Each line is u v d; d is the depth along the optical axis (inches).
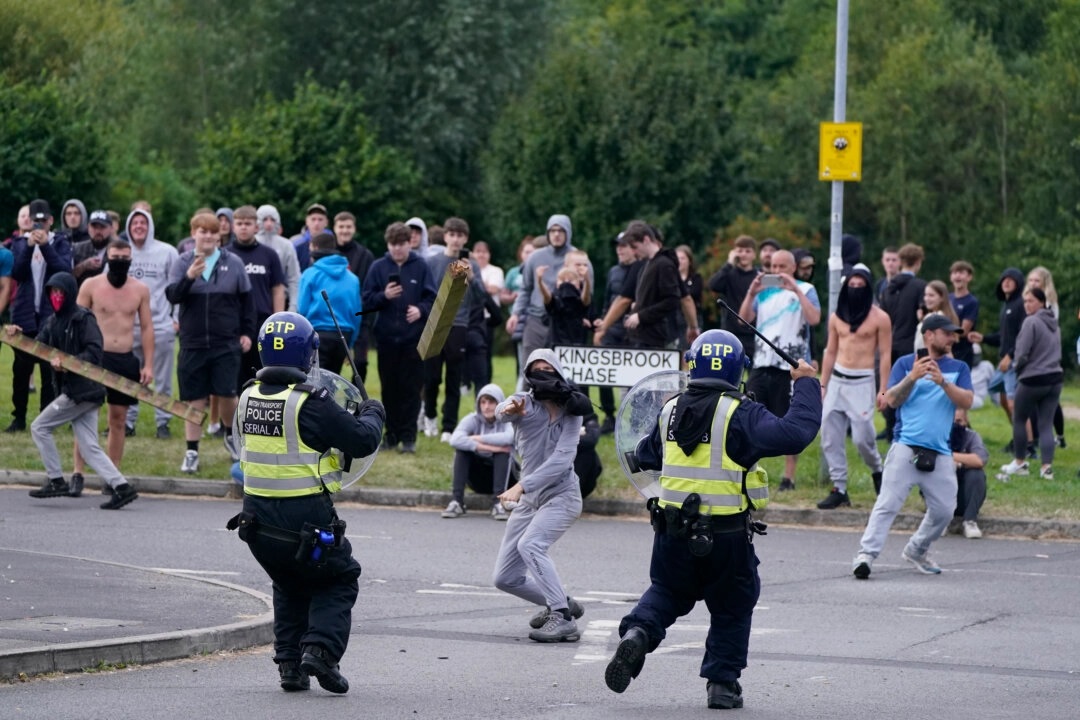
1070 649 1446.9
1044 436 2500.0
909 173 7539.4
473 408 3019.2
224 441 2534.5
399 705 1146.7
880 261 7623.0
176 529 2031.3
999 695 1232.2
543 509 1482.5
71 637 1293.1
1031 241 6786.4
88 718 1069.8
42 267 2625.5
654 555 1175.0
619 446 1272.1
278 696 1168.2
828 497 2292.1
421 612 1593.3
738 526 1152.2
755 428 1141.1
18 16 7308.1
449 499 2331.4
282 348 1176.8
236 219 2522.1
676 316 2586.1
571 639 1459.2
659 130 6894.7
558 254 2709.2
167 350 2655.0
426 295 2519.7
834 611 1632.6
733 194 7052.2
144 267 2645.2
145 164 7672.2
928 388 1839.3
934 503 1850.4
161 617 1411.2
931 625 1558.8
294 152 6565.0
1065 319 6520.7
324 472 1166.3
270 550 1155.3
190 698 1149.1
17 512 2113.7
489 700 1176.2
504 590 1498.5
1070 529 2183.8
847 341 2261.3
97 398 2171.5
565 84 7106.3
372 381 3444.9
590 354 2409.0
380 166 6589.6
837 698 1208.8
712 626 1178.0
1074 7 7199.8
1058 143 7047.2
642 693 1224.8
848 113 7795.3
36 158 5797.2
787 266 2330.2
